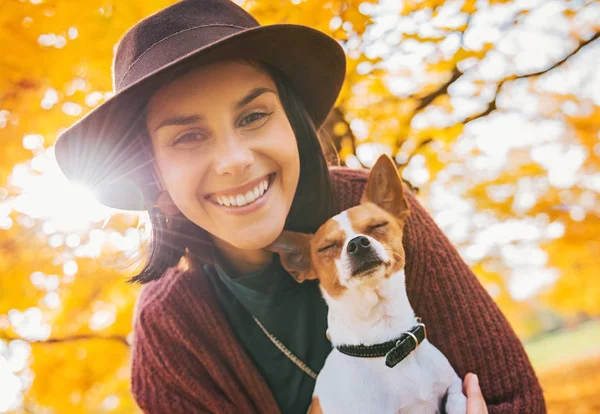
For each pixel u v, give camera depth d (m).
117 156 0.63
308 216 0.71
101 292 1.04
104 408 1.10
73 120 1.00
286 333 0.69
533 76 1.13
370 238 0.63
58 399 1.07
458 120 1.10
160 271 0.68
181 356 0.68
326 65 0.66
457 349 0.66
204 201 0.60
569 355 3.97
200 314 0.69
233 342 0.68
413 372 0.62
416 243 0.68
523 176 1.12
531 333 5.41
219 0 0.63
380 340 0.63
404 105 1.09
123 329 1.09
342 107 1.05
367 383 0.62
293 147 0.61
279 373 0.69
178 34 0.59
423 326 0.64
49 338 1.09
